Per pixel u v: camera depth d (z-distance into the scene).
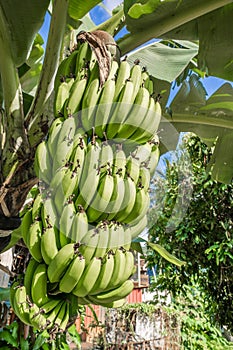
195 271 4.43
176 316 5.57
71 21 1.77
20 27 1.51
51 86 1.50
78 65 1.21
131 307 6.01
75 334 2.88
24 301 0.98
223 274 4.27
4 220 1.40
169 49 2.30
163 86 2.21
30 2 1.47
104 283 0.99
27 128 1.48
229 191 4.20
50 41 1.48
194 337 5.67
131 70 1.18
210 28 1.94
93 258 0.99
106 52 1.17
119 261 1.02
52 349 2.41
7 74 1.44
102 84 1.11
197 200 4.30
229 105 2.10
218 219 4.24
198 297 6.05
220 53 1.97
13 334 2.22
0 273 1.93
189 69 2.69
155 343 5.39
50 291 1.02
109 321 5.73
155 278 5.18
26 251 1.63
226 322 4.33
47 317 0.96
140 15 1.59
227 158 2.38
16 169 1.41
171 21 1.62
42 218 1.01
